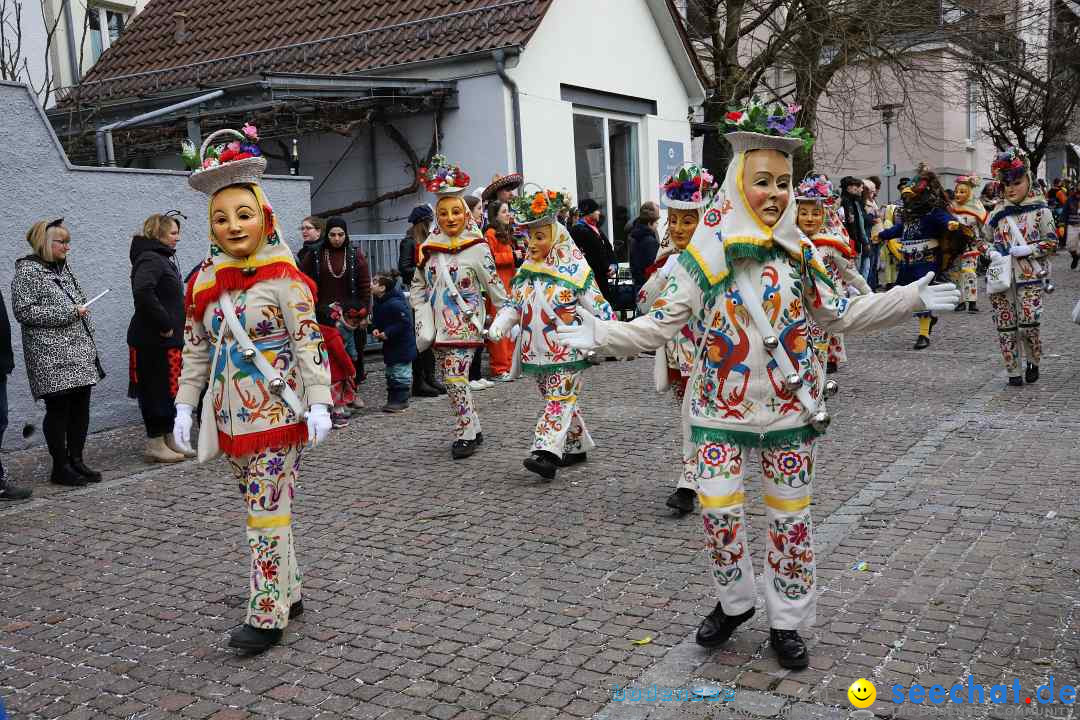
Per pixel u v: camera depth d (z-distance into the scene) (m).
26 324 7.00
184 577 5.31
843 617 4.31
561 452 6.76
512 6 13.73
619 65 15.68
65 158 9.00
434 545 5.62
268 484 4.33
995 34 20.39
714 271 3.86
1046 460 6.61
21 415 8.62
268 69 14.75
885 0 17.98
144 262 7.73
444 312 7.66
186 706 3.86
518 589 4.89
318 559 5.47
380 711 3.74
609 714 3.61
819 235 7.93
